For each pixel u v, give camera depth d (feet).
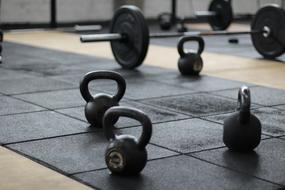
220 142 9.43
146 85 14.23
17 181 7.47
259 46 19.61
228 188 7.37
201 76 15.79
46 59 18.26
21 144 9.07
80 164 8.18
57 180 7.54
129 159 7.58
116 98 10.27
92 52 20.18
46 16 29.40
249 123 8.78
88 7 30.81
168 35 17.21
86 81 10.08
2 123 10.29
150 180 7.60
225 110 11.74
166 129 10.14
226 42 24.50
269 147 9.21
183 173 7.90
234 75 16.11
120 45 16.74
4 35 24.63
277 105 12.35
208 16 26.58
